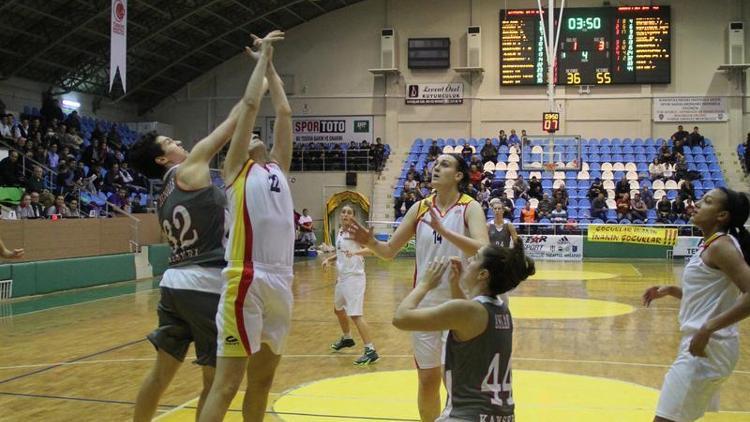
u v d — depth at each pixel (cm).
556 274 1848
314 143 2989
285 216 404
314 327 1053
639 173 2638
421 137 2936
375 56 2977
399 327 323
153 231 2083
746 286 357
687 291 391
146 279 1888
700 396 377
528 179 2605
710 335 357
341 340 866
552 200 2422
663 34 2752
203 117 3130
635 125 2809
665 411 381
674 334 967
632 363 771
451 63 2925
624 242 2302
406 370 740
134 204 2225
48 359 818
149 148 442
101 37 2478
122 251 1905
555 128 2205
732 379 697
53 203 1770
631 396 619
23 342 938
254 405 421
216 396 377
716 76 2773
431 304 448
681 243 2262
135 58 2759
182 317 429
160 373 437
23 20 2242
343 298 844
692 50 2788
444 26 2931
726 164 2692
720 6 2775
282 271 400
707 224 388
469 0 2912
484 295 329
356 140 2981
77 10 2291
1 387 675
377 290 1545
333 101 2995
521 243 334
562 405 588
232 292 383
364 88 2980
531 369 739
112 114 3028
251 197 392
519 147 2719
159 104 3172
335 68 3000
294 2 2741
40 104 2623
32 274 1492
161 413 568
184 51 2855
